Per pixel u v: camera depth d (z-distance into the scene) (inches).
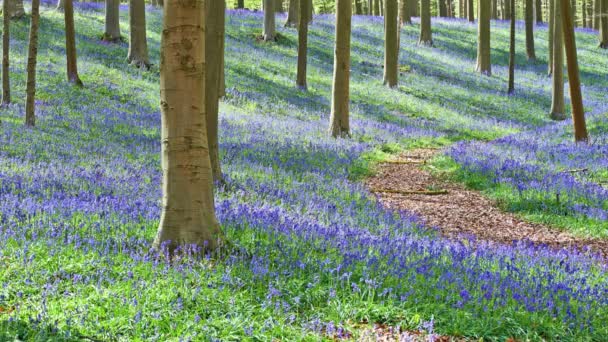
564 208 586.6
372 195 599.2
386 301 269.0
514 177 703.7
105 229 333.1
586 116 1259.2
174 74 309.6
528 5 2050.9
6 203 361.4
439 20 2522.1
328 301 260.1
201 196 315.3
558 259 379.2
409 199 631.8
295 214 425.4
